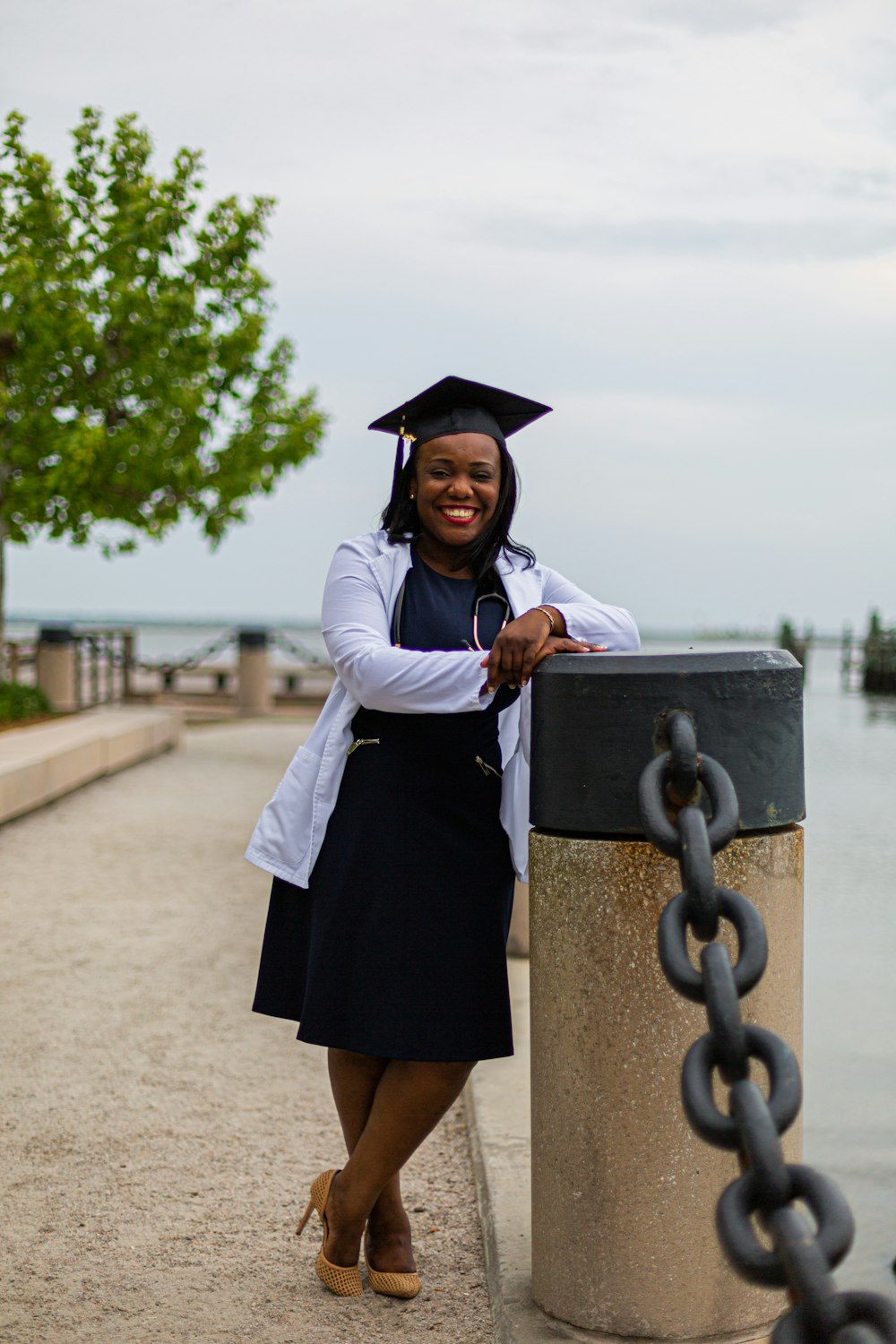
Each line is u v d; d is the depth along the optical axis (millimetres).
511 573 2709
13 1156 3502
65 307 11242
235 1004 4910
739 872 2303
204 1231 3070
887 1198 3146
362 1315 2674
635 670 2273
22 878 7188
